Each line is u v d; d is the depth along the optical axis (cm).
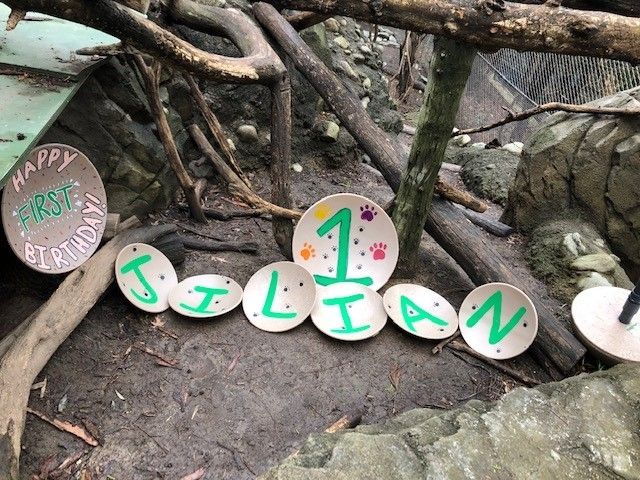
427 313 126
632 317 118
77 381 99
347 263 133
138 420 95
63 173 107
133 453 89
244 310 119
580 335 118
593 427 77
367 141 153
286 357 112
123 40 92
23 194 100
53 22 133
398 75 328
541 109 166
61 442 89
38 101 101
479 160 220
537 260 155
